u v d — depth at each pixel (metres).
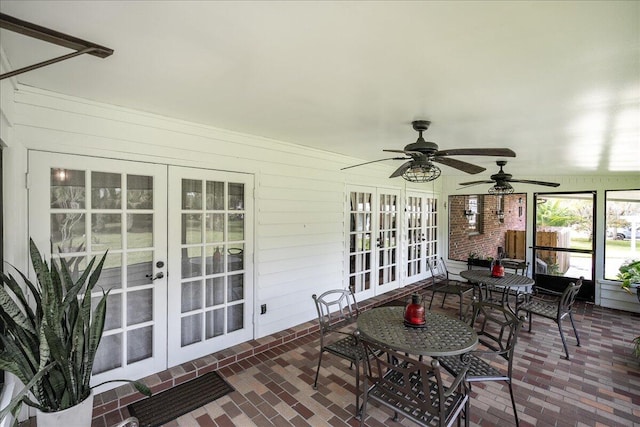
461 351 2.01
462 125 2.74
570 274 5.72
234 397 2.54
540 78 1.77
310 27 1.32
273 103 2.33
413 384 2.08
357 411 2.31
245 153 3.35
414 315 2.41
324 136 3.40
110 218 2.51
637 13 1.15
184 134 2.88
